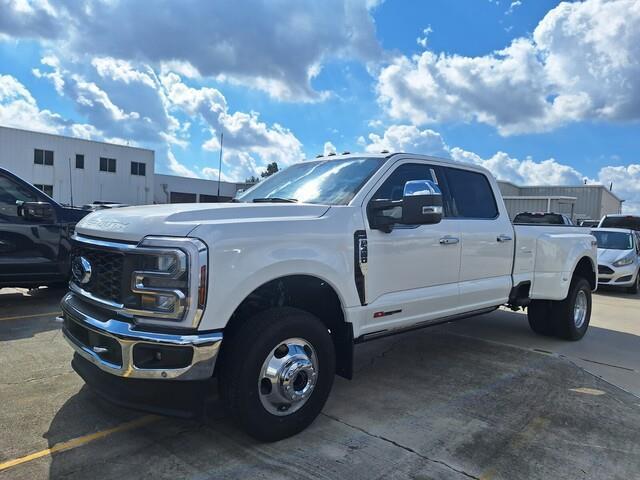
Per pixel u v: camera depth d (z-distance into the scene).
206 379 2.86
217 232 2.92
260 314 3.18
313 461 2.99
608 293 12.27
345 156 4.57
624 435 3.47
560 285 5.87
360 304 3.71
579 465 3.04
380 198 4.01
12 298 7.62
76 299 3.45
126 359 2.82
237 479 2.78
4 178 6.47
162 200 52.69
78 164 43.34
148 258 2.85
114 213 3.36
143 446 3.12
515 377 4.71
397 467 2.95
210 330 2.86
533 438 3.39
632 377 4.80
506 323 7.22
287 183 4.51
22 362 4.59
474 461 3.05
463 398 4.12
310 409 3.33
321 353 3.36
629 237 12.77
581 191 42.06
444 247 4.47
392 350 5.60
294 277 3.38
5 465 2.85
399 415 3.73
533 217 10.07
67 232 6.92
